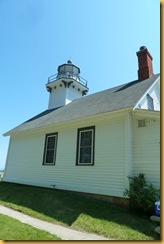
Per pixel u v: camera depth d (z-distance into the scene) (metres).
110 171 6.92
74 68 17.98
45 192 7.98
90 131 8.31
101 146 7.54
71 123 8.94
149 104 8.98
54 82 16.33
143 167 6.22
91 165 7.66
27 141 12.09
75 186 8.03
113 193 6.56
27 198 7.33
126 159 6.48
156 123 6.29
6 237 3.47
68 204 6.17
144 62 10.71
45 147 10.43
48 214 5.39
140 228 4.21
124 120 6.98
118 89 10.73
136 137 6.67
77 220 4.78
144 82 9.54
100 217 4.95
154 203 5.27
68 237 3.67
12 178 12.28
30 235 3.60
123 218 4.86
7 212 5.78
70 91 16.17
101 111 7.61
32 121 13.55
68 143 9.13
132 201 5.89
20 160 12.11
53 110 14.42
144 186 5.91
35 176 10.44
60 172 8.98
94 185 7.30
